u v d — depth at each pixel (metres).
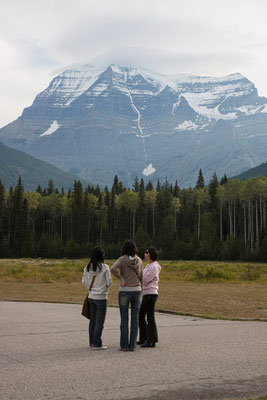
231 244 100.00
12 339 11.40
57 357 9.39
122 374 8.12
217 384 7.63
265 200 132.00
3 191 137.25
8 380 7.57
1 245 125.06
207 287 30.30
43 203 153.12
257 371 8.46
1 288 28.41
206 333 12.81
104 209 147.00
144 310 11.42
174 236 122.12
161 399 6.83
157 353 9.99
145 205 148.12
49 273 44.28
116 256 113.31
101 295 10.63
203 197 136.62
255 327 14.02
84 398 6.78
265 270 53.56
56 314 16.62
